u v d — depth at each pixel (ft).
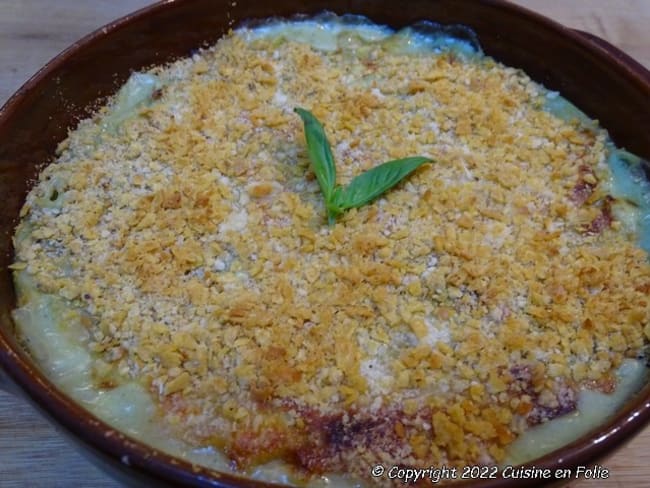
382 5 0.97
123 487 0.75
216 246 0.77
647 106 0.83
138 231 0.80
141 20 0.89
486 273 0.75
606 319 0.73
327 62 0.98
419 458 0.65
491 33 0.95
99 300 0.75
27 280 0.77
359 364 0.70
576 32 0.88
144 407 0.68
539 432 0.67
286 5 0.98
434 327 0.72
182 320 0.72
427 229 0.79
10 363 0.60
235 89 0.93
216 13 0.95
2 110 0.78
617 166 0.87
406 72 0.96
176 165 0.85
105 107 0.92
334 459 0.66
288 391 0.67
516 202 0.82
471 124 0.90
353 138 0.88
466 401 0.68
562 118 0.92
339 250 0.77
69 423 0.57
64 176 0.85
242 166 0.85
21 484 0.76
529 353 0.70
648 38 1.19
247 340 0.70
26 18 1.15
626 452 0.78
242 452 0.66
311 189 0.83
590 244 0.80
